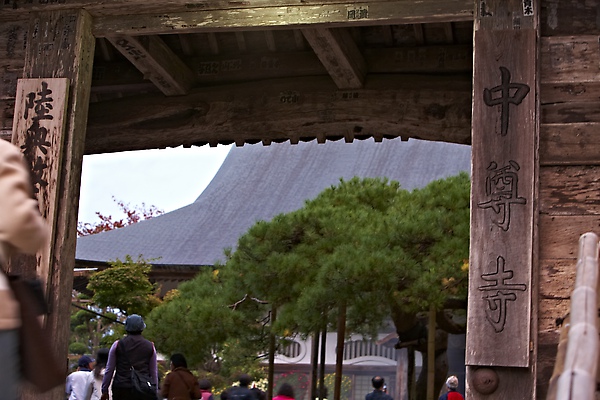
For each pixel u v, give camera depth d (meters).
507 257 5.08
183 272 25.81
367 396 12.53
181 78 8.91
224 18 6.17
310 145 39.44
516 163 5.21
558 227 5.16
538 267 5.11
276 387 28.22
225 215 35.75
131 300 19.52
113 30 6.38
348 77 8.42
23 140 6.12
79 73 6.25
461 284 11.66
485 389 4.96
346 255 11.23
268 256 12.34
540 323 5.04
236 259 13.04
